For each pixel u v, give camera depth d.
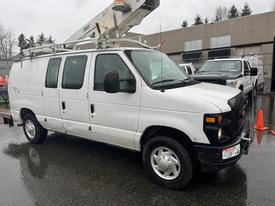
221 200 3.62
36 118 6.05
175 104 3.75
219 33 33.69
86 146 6.04
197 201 3.62
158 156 4.05
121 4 5.19
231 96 3.96
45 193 3.94
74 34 6.71
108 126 4.55
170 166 3.94
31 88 5.93
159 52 5.13
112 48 4.50
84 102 4.83
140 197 3.76
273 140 6.14
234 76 9.46
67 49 5.74
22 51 6.16
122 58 4.30
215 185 4.02
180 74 4.83
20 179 4.44
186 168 3.77
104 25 5.75
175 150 3.81
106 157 5.30
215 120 3.49
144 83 4.05
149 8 5.38
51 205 3.61
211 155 3.56
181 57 36.81
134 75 4.13
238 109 3.86
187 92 3.86
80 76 4.88
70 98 5.06
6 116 7.43
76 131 5.13
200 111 3.56
